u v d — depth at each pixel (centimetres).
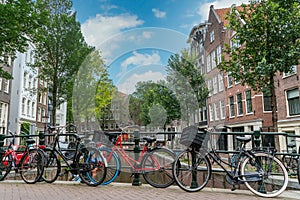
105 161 432
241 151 390
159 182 423
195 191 386
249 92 1694
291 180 459
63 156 462
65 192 385
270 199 348
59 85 1681
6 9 1160
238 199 345
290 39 809
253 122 1619
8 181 484
